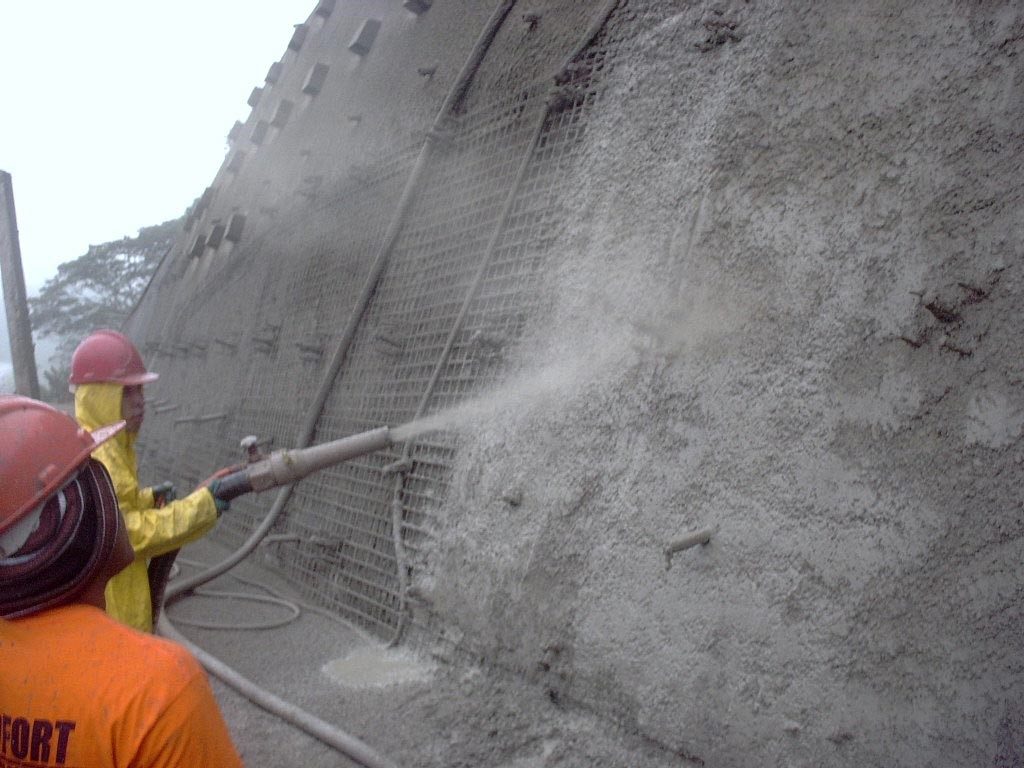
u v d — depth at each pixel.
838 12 3.33
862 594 2.71
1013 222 2.59
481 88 5.65
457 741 3.58
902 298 2.81
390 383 5.32
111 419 3.11
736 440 3.18
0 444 1.42
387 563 4.77
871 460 2.77
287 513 5.84
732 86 3.67
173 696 1.38
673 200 3.76
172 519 2.92
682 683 3.12
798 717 2.78
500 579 3.94
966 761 2.39
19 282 5.09
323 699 3.95
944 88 2.88
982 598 2.44
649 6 4.45
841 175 3.11
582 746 3.36
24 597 1.42
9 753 1.41
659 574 3.30
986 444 2.51
